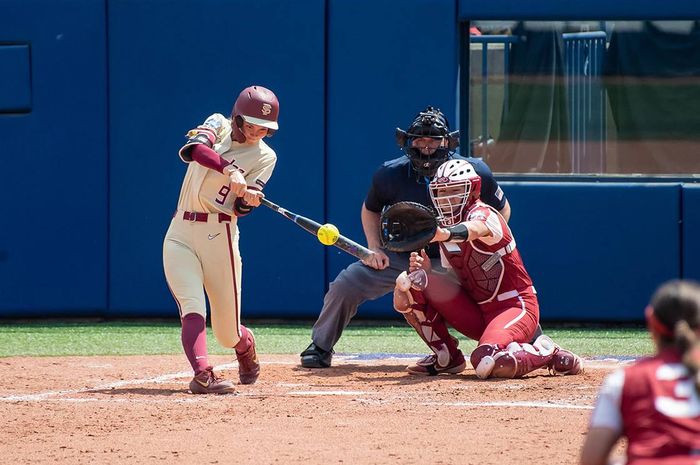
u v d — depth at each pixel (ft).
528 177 132.16
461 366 90.84
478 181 84.99
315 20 130.00
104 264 133.39
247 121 79.87
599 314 129.29
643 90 131.44
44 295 133.80
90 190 132.87
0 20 132.16
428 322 89.25
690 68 130.52
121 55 131.95
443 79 129.39
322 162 130.62
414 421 67.41
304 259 131.34
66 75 132.26
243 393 80.84
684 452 35.63
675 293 36.86
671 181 130.82
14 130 132.67
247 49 130.93
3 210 133.28
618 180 131.44
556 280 129.39
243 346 85.25
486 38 132.67
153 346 115.75
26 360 104.32
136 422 68.80
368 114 130.11
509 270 86.33
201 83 131.54
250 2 130.52
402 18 129.39
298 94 130.52
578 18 128.16
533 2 128.47
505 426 65.62
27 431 66.39
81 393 81.82
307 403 74.95
